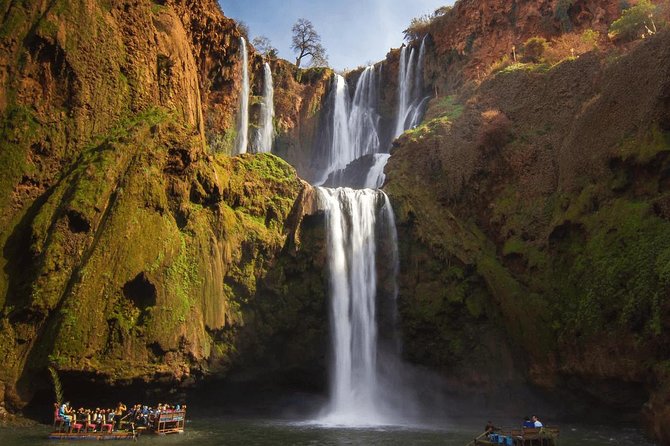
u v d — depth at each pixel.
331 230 35.00
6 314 25.83
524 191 34.72
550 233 31.11
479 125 38.50
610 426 27.12
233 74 46.62
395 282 35.56
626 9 42.12
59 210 27.72
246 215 33.56
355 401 33.88
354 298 34.91
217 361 29.59
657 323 23.66
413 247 36.03
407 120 55.97
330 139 60.47
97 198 27.89
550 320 29.27
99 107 31.77
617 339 25.42
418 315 34.00
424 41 56.88
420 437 24.75
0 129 29.20
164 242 28.66
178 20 38.28
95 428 23.52
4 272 26.88
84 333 25.50
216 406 31.66
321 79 60.62
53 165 29.95
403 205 36.94
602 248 27.84
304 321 33.59
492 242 35.06
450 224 35.78
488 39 51.06
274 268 33.28
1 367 24.91
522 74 38.94
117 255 27.22
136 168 29.33
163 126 31.61
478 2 52.53
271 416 32.81
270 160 36.25
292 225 34.34
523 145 35.97
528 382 30.17
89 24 32.25
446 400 32.97
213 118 44.44
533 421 21.22
